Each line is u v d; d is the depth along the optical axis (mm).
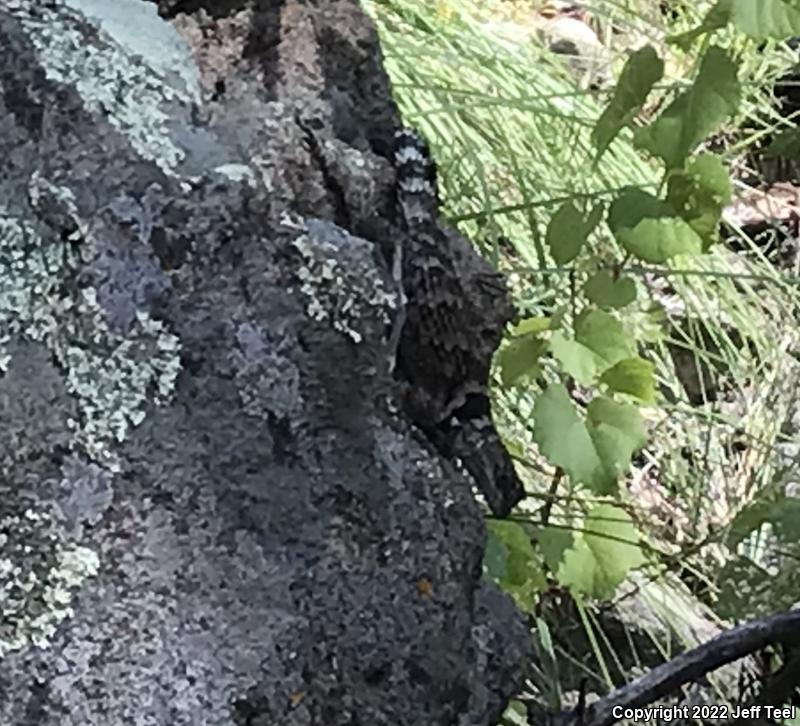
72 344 809
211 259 863
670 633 1823
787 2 1152
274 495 823
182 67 954
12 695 731
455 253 1050
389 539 858
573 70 2773
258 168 928
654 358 2252
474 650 920
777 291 2492
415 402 1039
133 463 796
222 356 841
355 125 1024
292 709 777
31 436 780
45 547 760
